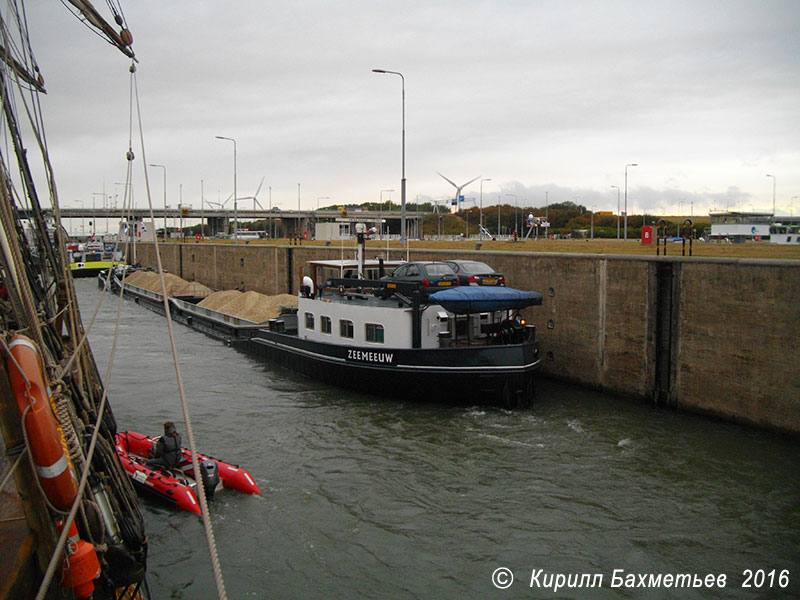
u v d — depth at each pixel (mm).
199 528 15914
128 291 70125
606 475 18594
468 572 14047
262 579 13773
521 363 23703
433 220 152250
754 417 21797
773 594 13203
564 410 24656
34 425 6738
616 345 26594
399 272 28875
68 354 11438
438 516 16453
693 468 18969
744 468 18875
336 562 14414
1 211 8164
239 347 37781
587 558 14555
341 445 21172
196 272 80000
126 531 10375
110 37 11781
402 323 25281
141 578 10086
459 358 23938
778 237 60938
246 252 65625
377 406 25281
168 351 37281
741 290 21859
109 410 13438
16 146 12086
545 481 18281
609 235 110250
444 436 21797
